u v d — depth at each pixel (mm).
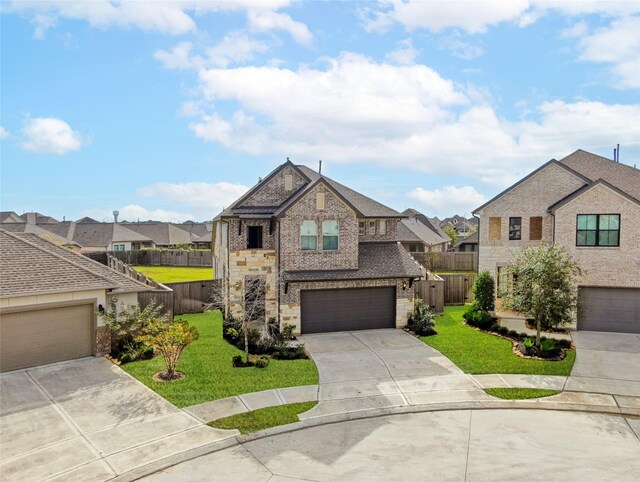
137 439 11492
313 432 12117
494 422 12688
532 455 10828
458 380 15664
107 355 17875
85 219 89062
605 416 13117
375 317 23000
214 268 35344
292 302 21766
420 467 10305
